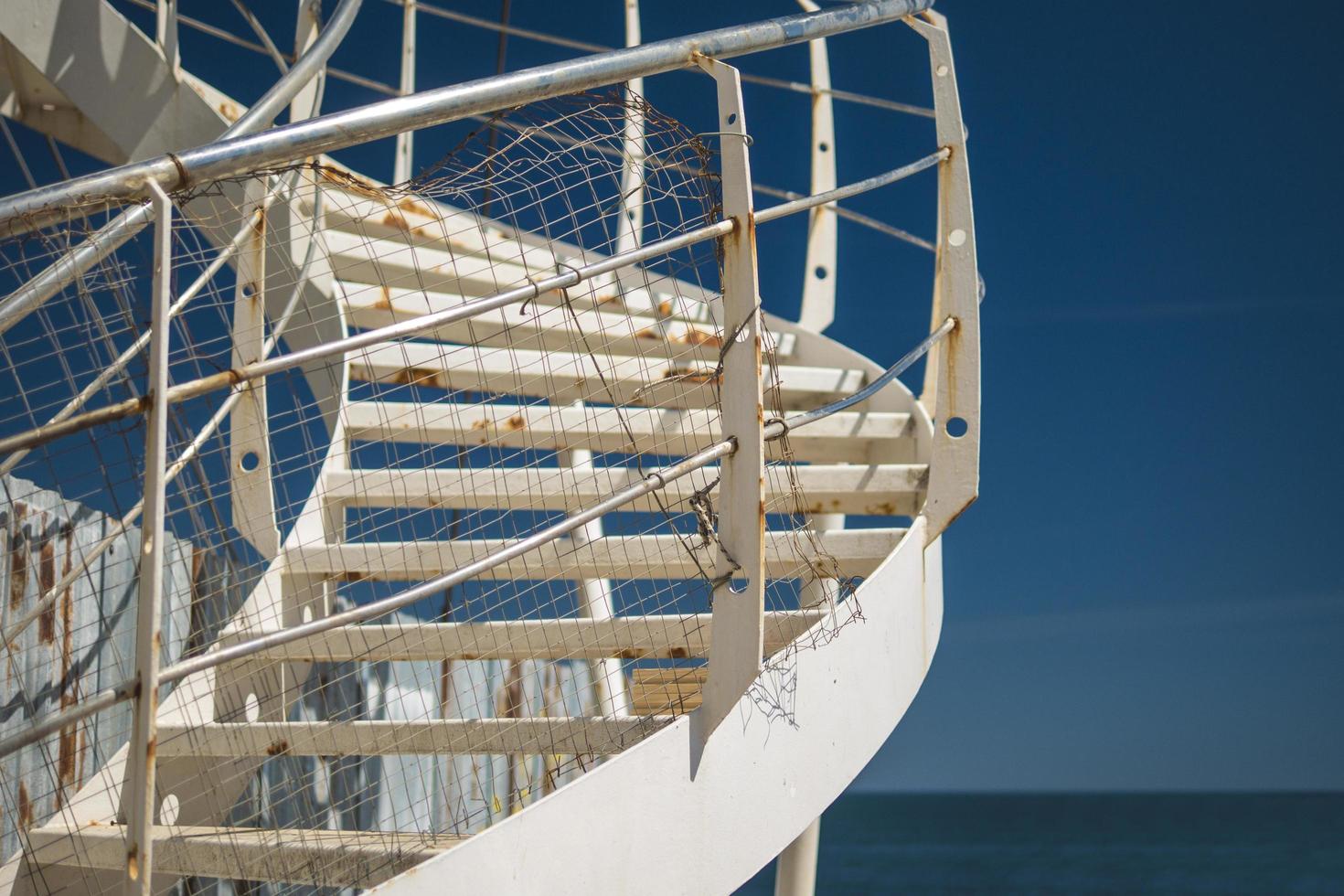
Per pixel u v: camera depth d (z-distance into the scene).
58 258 1.68
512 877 1.61
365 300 3.25
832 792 2.10
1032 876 27.33
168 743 2.09
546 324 3.40
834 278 4.28
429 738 2.05
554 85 1.80
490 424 3.00
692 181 1.92
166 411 1.34
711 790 1.86
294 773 3.11
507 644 2.23
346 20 2.37
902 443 3.29
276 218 2.96
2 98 2.96
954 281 2.60
